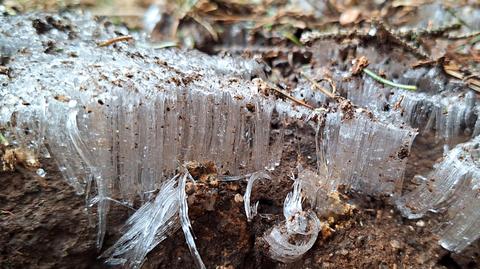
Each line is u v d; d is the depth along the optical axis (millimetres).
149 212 159
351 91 208
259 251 163
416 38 242
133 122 156
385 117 178
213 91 165
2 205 153
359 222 173
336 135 173
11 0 229
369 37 232
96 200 158
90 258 154
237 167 176
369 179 179
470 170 160
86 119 153
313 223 163
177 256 157
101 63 176
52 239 151
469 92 209
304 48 237
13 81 164
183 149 168
